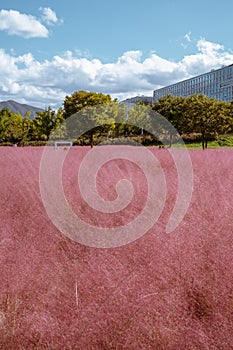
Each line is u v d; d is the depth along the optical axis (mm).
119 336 1538
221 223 2391
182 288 1794
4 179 4027
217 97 74375
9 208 3029
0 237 2449
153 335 1543
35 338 1550
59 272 1972
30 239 2418
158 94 97000
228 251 2041
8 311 1676
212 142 26719
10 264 2035
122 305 1674
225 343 1546
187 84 84750
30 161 5473
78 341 1531
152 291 1777
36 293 1788
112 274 1892
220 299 1746
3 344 1537
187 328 1596
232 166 4895
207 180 3721
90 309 1657
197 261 1965
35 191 3479
